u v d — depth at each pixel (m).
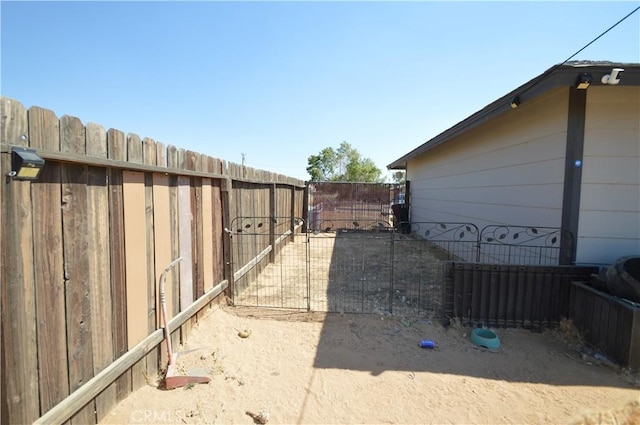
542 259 3.99
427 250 8.02
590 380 2.46
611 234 3.52
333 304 4.06
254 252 5.20
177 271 2.87
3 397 1.29
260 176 5.58
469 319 3.45
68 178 1.65
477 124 5.09
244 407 2.13
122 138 2.06
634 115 3.42
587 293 3.02
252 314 3.69
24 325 1.39
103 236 1.93
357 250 8.02
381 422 2.01
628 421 2.07
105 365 1.95
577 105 3.47
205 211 3.46
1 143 1.26
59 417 1.57
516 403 2.18
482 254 5.70
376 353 2.87
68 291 1.66
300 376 2.50
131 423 1.92
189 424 1.94
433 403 2.19
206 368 2.55
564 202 3.61
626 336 2.56
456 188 7.09
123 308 2.12
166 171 2.58
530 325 3.37
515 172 4.64
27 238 1.41
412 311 3.84
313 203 12.20
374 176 30.02
